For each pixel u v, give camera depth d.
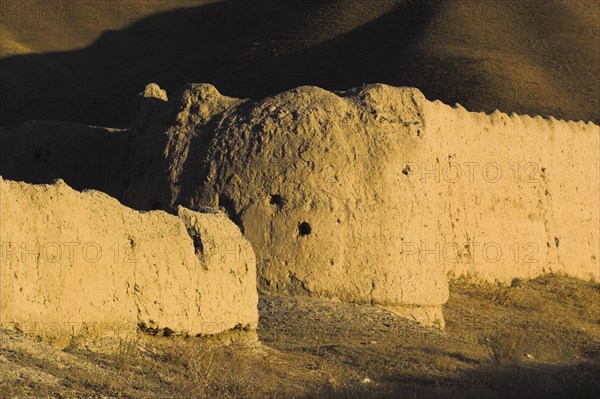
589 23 105.00
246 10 131.38
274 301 30.77
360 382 21.72
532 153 43.16
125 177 38.28
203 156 33.75
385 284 32.22
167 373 18.78
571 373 23.92
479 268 39.81
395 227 32.84
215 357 20.67
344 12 114.19
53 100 109.69
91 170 43.31
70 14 130.12
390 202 32.94
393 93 35.00
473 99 86.62
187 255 20.89
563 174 44.94
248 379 19.56
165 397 17.34
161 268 20.19
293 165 32.62
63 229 17.91
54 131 43.56
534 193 43.12
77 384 16.42
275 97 34.56
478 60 93.19
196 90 36.03
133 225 19.67
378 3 114.69
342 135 33.31
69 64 120.88
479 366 25.33
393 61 97.12
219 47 120.44
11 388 15.25
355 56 103.62
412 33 103.50
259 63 107.81
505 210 41.41
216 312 21.66
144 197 35.03
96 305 18.58
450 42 100.31
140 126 38.06
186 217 21.56
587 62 96.75
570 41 100.88
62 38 125.81
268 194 32.44
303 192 32.31
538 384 22.70
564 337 34.38
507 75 90.94
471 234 39.47
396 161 33.53
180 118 35.59
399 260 32.66
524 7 107.62
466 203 39.34
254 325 22.98
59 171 43.16
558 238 44.16
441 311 33.97
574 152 45.81
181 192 33.81
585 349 32.72
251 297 22.84
